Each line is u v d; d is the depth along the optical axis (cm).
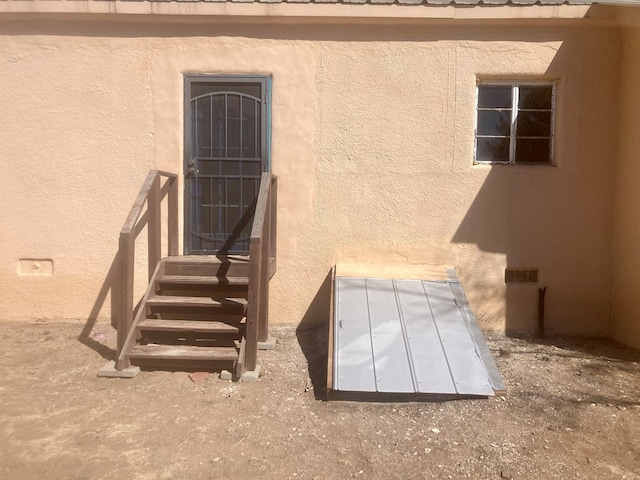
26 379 503
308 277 645
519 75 634
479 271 643
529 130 650
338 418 439
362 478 355
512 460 377
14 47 640
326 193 641
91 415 436
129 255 518
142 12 615
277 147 639
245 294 591
